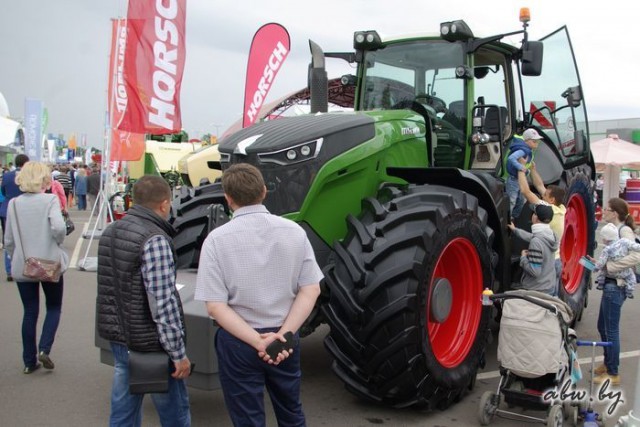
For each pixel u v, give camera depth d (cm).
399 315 368
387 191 431
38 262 445
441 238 388
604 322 468
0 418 392
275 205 395
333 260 402
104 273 291
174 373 283
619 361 514
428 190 420
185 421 300
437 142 521
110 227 294
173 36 790
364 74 557
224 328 264
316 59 512
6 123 1641
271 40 971
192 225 454
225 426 384
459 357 425
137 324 279
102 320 292
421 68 529
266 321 267
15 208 453
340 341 384
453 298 446
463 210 412
